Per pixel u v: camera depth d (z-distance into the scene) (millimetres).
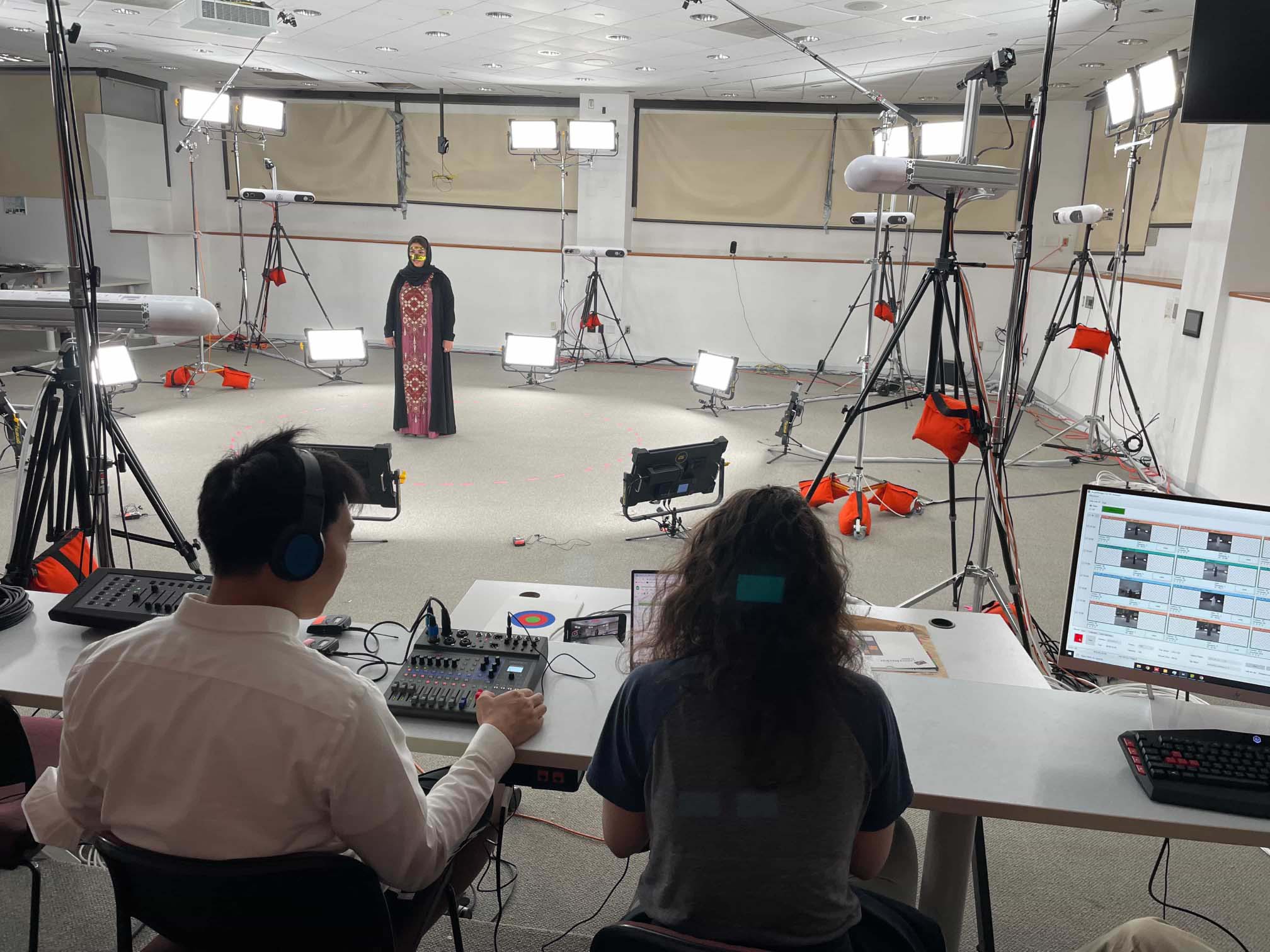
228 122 7965
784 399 8344
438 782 1388
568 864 2195
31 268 8977
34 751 1763
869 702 1076
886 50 7113
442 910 1473
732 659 1046
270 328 10688
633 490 4168
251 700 1048
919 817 2416
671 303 10039
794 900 1028
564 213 9383
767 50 7246
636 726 1104
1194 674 1576
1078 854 2283
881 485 4992
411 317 6230
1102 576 1619
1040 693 1710
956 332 2980
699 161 10016
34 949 1587
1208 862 2268
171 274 10031
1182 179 6879
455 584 3916
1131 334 6715
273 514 1061
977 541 4641
